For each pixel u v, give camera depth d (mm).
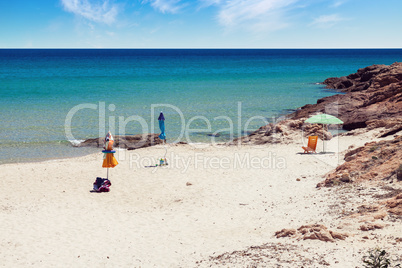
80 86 63844
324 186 14438
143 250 10641
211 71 104125
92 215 13977
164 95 53062
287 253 8469
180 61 166000
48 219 13562
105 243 11367
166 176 18594
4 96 50531
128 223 13078
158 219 13352
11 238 11844
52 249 11008
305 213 11867
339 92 56594
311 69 112625
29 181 18125
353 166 15258
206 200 14953
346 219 10336
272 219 11922
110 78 80562
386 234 8656
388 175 13164
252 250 9117
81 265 9898
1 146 26594
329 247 8484
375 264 6941
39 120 35156
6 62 148750
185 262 9336
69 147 26672
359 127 27641
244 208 13648
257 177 17625
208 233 11484
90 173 19344
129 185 17500
